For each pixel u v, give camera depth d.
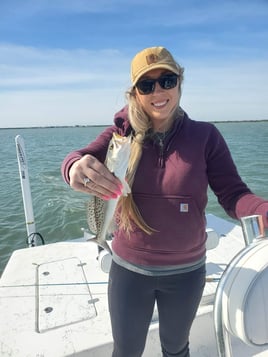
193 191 1.54
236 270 1.30
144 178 1.55
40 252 3.17
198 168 1.56
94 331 2.06
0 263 5.64
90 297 2.42
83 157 1.41
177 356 1.79
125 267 1.64
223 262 2.85
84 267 2.85
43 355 1.88
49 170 14.52
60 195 9.65
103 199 1.51
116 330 1.72
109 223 1.52
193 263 1.62
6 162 19.38
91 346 1.94
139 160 1.57
